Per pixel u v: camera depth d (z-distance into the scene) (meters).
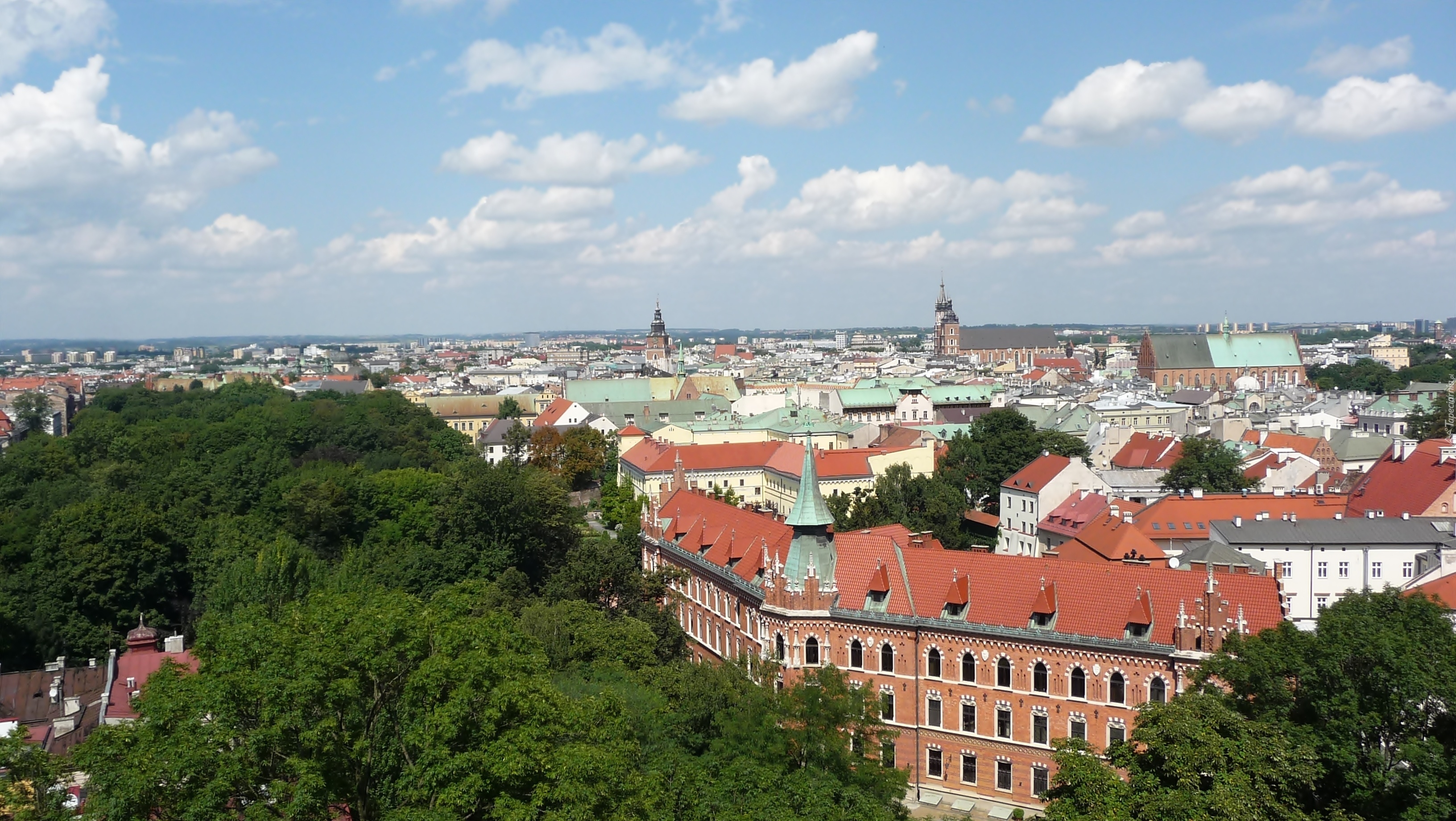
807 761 73.75
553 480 175.00
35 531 149.62
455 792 54.41
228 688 55.91
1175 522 157.62
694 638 133.12
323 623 62.62
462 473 173.62
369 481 189.00
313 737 54.12
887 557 104.44
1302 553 143.88
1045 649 92.75
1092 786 58.19
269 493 185.38
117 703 95.62
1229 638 74.31
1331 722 61.56
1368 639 62.00
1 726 89.69
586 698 68.88
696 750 78.88
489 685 60.12
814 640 103.31
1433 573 121.06
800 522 104.19
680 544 138.38
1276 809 56.06
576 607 113.00
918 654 98.81
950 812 94.56
